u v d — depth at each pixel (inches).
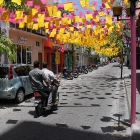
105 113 326.3
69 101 417.1
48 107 316.2
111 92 537.6
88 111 338.6
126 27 712.4
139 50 1482.5
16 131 249.3
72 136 232.8
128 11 264.1
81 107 366.0
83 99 439.2
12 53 403.9
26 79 417.7
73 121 286.2
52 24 397.4
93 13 305.3
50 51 1092.5
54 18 340.5
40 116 310.3
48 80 314.8
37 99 306.3
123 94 507.2
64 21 322.3
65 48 1307.8
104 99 441.1
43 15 289.6
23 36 783.1
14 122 282.8
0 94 372.2
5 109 352.5
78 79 881.5
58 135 236.1
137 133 221.9
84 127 261.6
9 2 355.3
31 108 358.6
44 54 1023.0
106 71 1456.7
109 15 307.7
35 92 306.0
